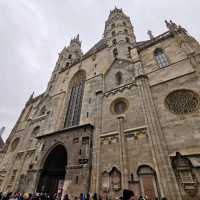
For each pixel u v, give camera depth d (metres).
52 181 25.75
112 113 23.08
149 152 16.58
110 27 46.06
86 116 26.20
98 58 36.47
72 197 17.94
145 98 20.66
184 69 20.44
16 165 31.77
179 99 18.80
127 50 33.19
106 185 17.17
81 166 19.91
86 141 22.00
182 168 14.10
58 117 31.59
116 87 26.05
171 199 12.99
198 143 14.54
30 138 34.78
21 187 25.53
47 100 40.25
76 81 37.41
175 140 15.97
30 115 42.81
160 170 14.77
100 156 19.88
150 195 14.21
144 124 18.86
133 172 16.45
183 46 22.88
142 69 25.06
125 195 4.45
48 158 26.17
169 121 17.58
